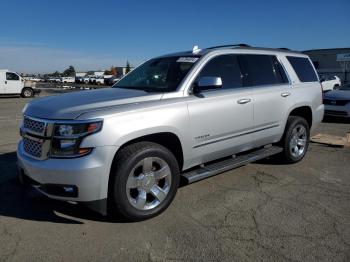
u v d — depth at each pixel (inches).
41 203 165.2
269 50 220.2
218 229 140.2
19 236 134.1
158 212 150.4
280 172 214.8
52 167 131.9
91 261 118.0
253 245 128.0
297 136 229.8
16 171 213.6
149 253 122.9
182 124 156.7
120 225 143.3
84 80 2992.1
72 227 141.4
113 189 137.9
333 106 438.6
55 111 139.5
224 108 174.9
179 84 165.8
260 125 198.4
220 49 188.1
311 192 181.8
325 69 1937.7
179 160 165.2
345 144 286.2
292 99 219.0
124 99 150.2
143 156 142.3
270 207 161.8
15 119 492.4
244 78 194.2
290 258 119.6
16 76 1058.1
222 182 195.5
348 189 186.9
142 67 205.0
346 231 138.7
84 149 131.4
